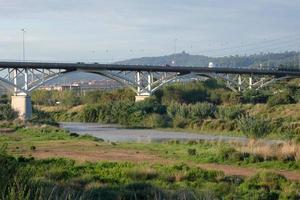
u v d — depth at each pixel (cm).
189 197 1076
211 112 7719
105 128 7612
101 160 3172
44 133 5641
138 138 5856
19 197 786
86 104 10575
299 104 8062
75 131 6944
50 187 1063
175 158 3422
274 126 5834
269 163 3069
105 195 1692
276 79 11256
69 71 8725
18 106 8362
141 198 1670
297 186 2200
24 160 2822
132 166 2728
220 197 1817
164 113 8475
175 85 10850
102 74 9056
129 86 9406
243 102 9881
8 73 8344
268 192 1994
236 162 3152
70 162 2852
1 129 6169
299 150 3191
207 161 3241
